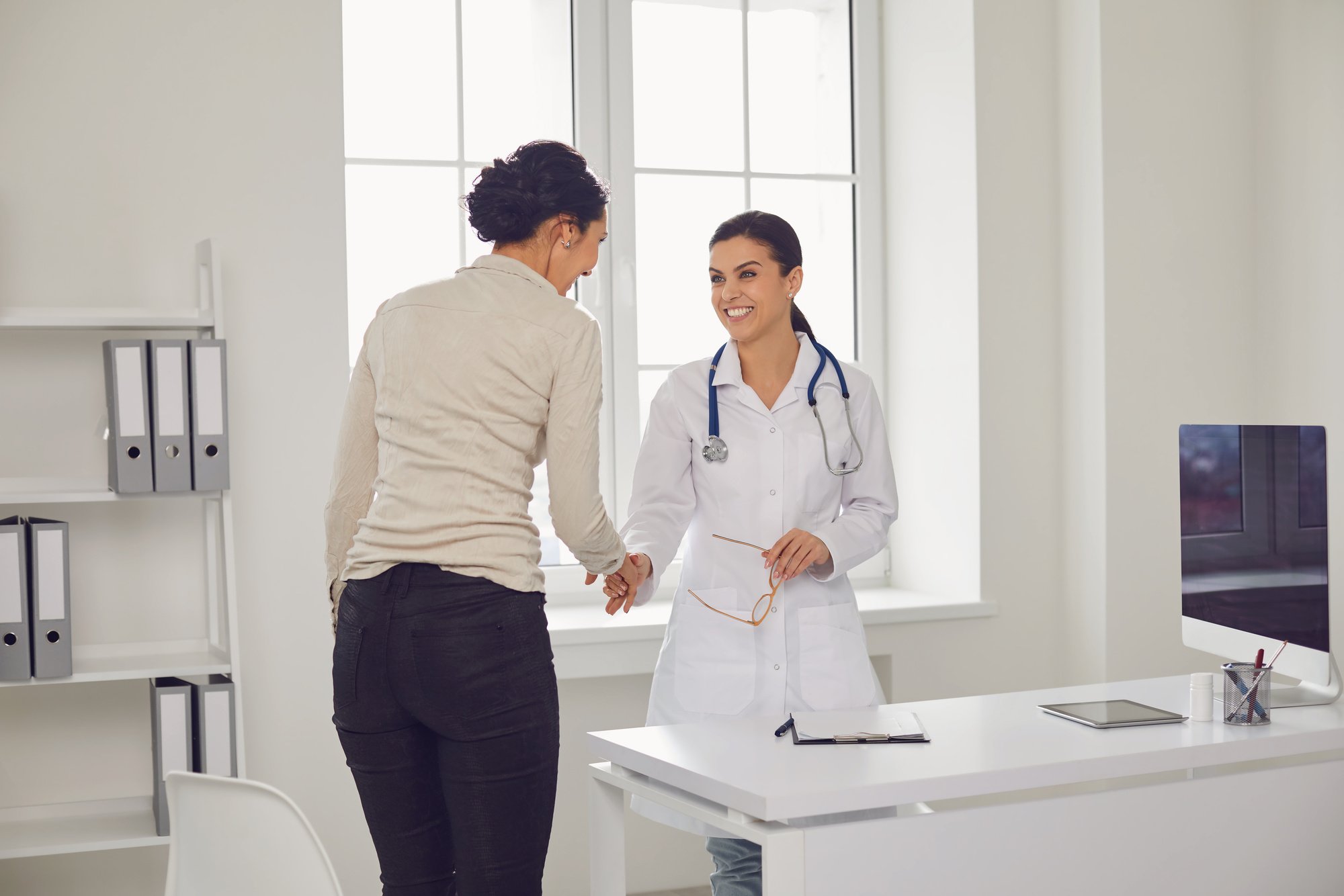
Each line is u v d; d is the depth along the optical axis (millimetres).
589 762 3137
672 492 2234
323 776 2779
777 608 2162
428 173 3229
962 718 1893
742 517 2201
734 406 2234
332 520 1710
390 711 1562
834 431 2238
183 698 2428
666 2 3461
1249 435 2133
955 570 3422
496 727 1538
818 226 3641
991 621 3338
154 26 2672
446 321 1590
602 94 3381
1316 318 3219
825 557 2115
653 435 2256
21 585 2309
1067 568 3408
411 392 1573
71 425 2648
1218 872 1736
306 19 2760
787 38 3594
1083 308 3330
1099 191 3258
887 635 3225
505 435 1567
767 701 2135
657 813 2006
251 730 2725
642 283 3449
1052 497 3412
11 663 2307
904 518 3627
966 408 3363
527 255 1694
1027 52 3373
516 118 3316
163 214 2682
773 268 2174
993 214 3336
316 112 2766
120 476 2381
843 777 1547
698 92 3502
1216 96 3365
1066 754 1663
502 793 1554
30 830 2479
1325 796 1816
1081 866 1637
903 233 3604
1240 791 1752
